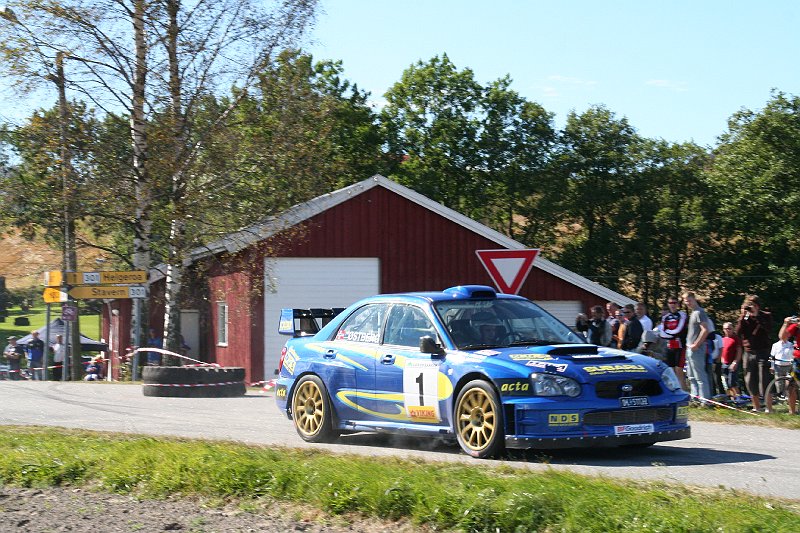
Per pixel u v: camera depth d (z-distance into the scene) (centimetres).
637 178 5259
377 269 2970
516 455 902
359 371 1015
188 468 785
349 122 4906
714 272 5153
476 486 651
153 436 1060
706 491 667
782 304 4847
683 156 5338
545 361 877
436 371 931
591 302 3244
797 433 1101
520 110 5219
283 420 1303
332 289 2931
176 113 2511
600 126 5306
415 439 1069
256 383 2705
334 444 1034
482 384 881
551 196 5178
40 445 979
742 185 4950
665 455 916
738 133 5109
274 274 2839
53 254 3164
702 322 1448
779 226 4900
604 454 920
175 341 2666
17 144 2542
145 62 2509
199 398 1769
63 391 1944
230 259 2850
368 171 5028
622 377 869
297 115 2664
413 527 620
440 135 5078
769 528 538
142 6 2448
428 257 3023
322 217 2928
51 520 694
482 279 3067
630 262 5172
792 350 1530
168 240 2645
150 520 684
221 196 2591
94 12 2442
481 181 5178
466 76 5144
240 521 672
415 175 5019
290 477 730
